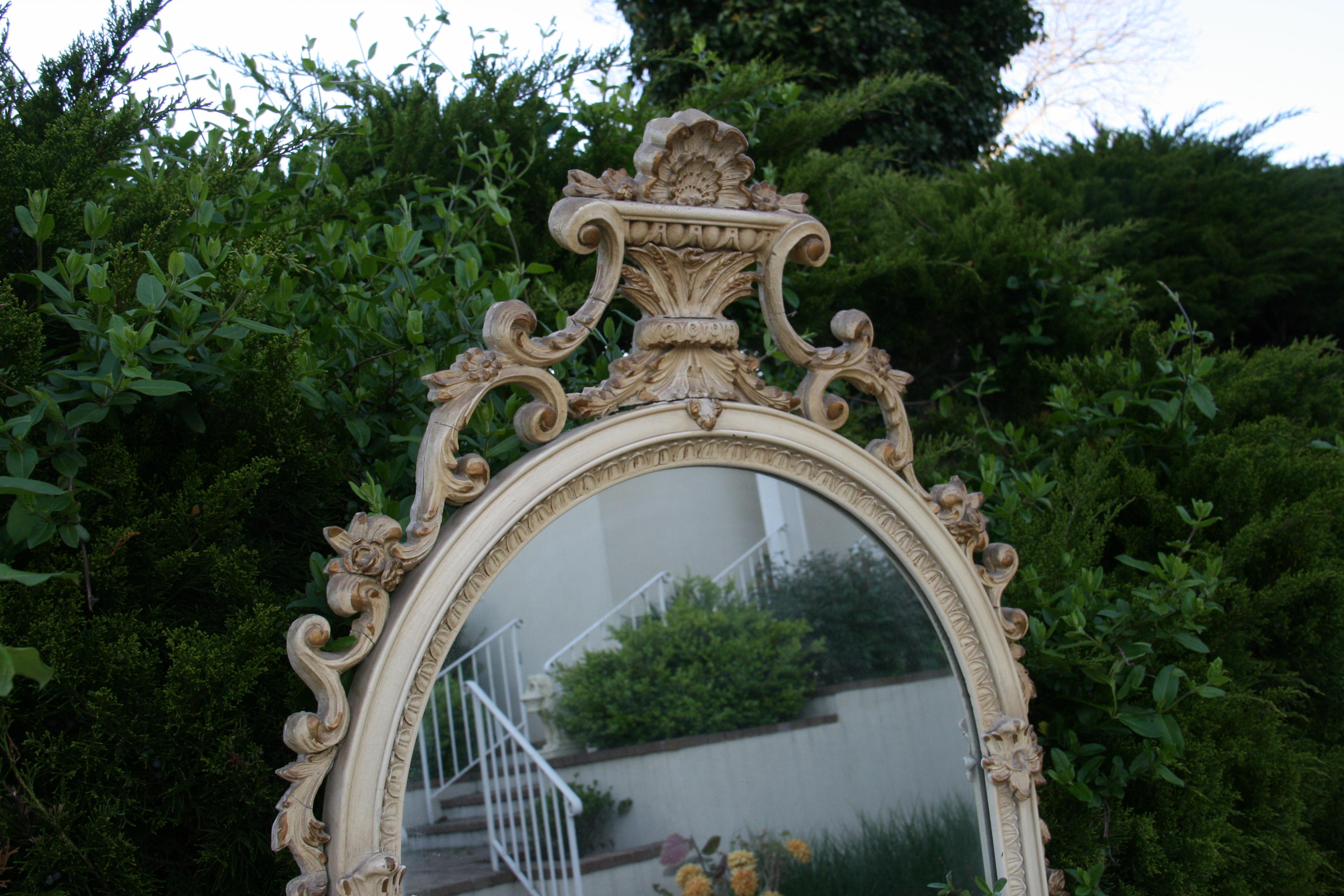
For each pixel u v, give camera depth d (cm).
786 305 288
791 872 227
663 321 140
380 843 119
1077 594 189
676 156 138
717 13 643
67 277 136
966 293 323
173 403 148
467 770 193
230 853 135
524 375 131
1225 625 231
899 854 193
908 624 180
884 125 661
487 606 194
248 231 185
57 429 130
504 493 128
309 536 166
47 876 123
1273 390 310
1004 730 162
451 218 219
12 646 124
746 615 233
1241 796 219
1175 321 253
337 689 117
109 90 173
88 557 133
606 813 245
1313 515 239
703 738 247
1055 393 260
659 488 189
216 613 150
